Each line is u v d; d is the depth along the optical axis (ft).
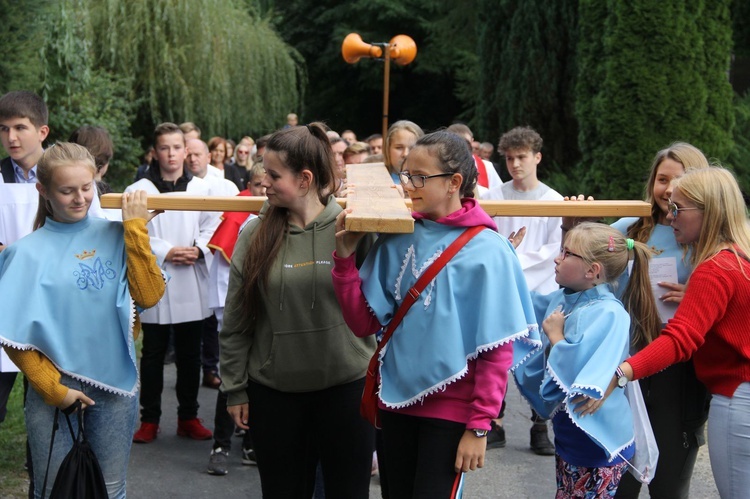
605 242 11.32
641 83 39.22
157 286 11.06
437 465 9.78
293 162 10.94
